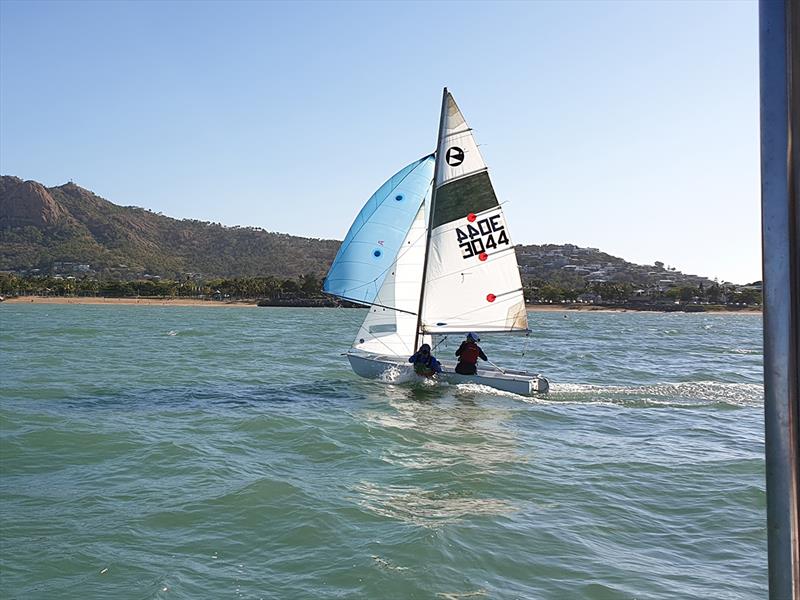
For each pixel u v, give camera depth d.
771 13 1.72
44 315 103.69
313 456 13.28
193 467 11.98
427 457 13.23
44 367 29.14
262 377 26.81
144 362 32.62
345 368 30.83
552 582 7.35
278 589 7.11
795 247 1.68
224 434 15.30
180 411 18.52
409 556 7.93
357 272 23.23
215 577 7.39
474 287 22.14
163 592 6.94
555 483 11.36
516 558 7.97
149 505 9.81
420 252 23.06
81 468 11.96
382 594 6.99
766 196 1.72
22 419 16.48
